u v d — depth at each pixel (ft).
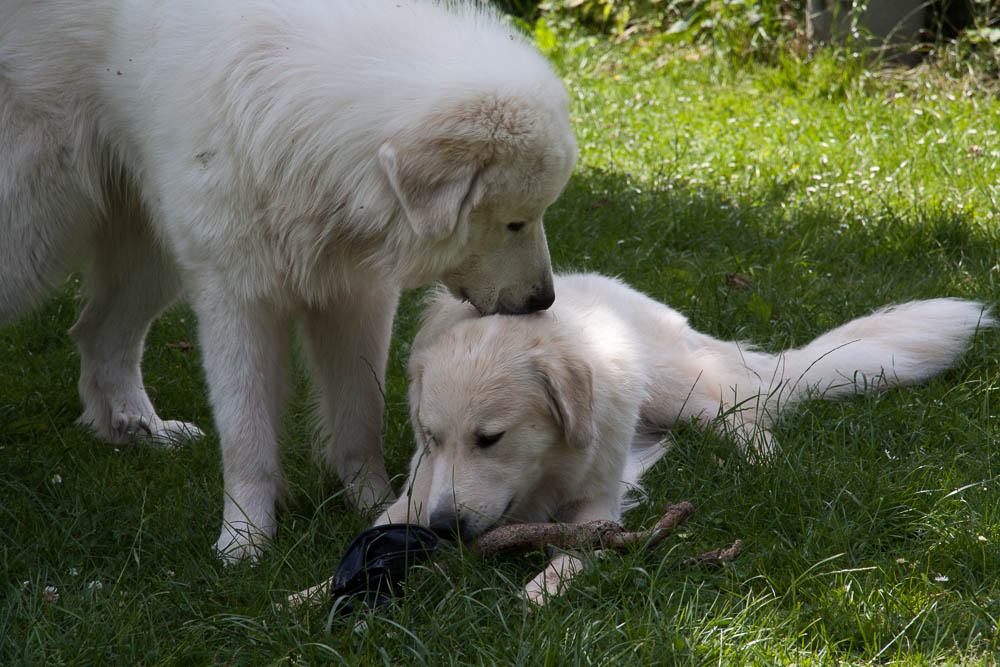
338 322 14.56
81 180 14.51
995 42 26.14
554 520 14.35
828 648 13.03
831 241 17.75
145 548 14.03
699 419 15.20
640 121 24.66
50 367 16.44
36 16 14.26
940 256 17.35
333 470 14.89
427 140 13.46
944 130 21.85
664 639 13.03
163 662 13.06
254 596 13.52
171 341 16.90
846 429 15.03
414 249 13.78
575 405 13.80
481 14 14.21
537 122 13.58
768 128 23.36
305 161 13.71
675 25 31.76
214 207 13.84
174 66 13.91
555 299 14.61
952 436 14.84
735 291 16.92
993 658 12.97
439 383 13.89
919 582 13.43
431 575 13.50
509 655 13.03
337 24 13.78
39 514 14.28
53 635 13.23
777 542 13.78
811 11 27.76
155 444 15.42
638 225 18.12
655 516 14.24
